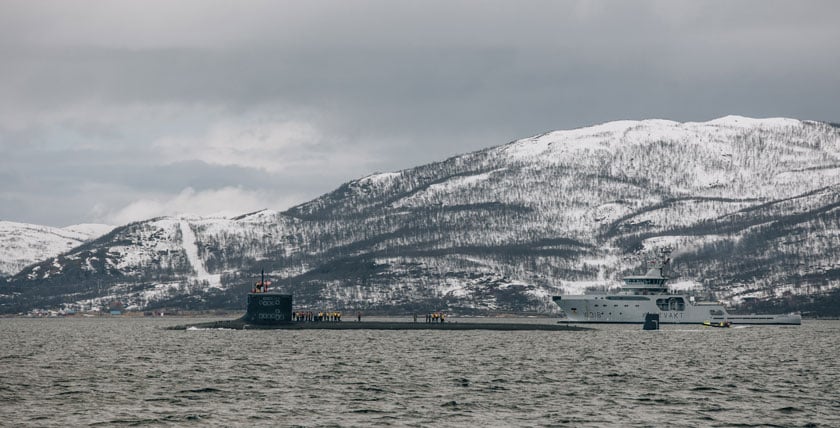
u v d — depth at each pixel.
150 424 181.50
